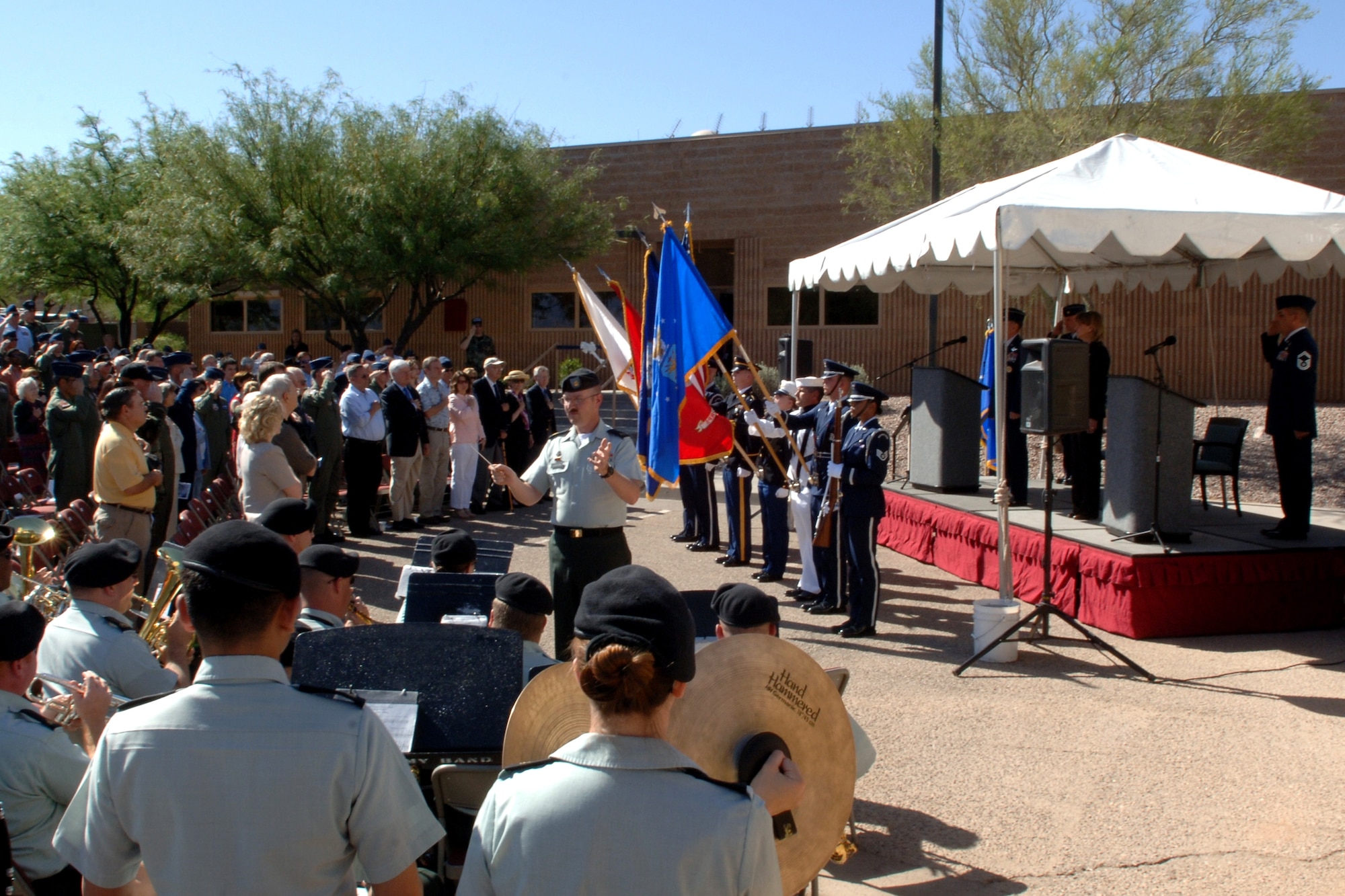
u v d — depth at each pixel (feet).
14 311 67.46
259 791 6.48
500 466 19.51
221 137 76.28
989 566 30.78
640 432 23.59
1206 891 13.38
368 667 10.68
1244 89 52.34
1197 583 24.71
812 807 9.06
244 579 6.64
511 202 78.38
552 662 12.60
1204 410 64.49
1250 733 18.60
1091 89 52.65
